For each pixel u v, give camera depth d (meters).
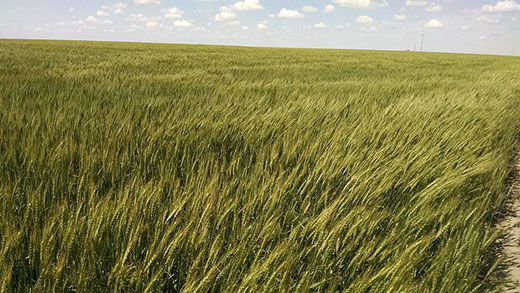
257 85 8.32
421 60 29.72
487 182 3.29
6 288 1.46
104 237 1.75
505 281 2.17
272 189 2.48
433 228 2.29
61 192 2.28
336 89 8.37
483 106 6.31
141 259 1.82
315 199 2.62
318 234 1.94
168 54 21.41
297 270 1.85
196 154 3.37
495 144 4.70
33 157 2.72
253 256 1.90
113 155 2.83
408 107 5.49
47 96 5.48
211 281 1.66
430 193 2.53
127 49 26.48
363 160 3.29
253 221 2.11
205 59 18.31
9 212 1.89
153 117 4.39
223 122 4.08
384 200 2.61
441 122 4.75
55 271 1.49
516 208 3.32
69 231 1.66
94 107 4.72
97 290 1.61
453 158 3.47
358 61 23.17
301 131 3.92
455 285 1.75
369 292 1.61
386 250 1.80
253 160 3.38
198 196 2.16
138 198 2.00
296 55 28.69
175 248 1.71
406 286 1.59
